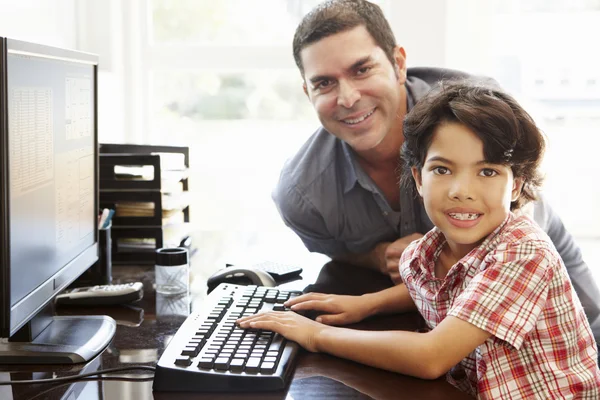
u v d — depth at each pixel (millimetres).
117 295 1499
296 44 1641
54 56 1230
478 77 1760
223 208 2721
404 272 1307
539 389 1092
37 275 1165
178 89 2758
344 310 1329
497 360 1088
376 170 1734
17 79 1068
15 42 1046
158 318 1418
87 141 1471
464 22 2527
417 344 1062
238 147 2762
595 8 2617
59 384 1070
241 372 1030
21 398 1019
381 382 1049
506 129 1112
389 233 1737
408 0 2498
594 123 2668
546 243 1132
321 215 1734
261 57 2682
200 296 1577
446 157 1132
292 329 1179
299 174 1732
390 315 1379
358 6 1604
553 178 2699
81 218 1430
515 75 2660
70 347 1190
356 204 1727
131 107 2701
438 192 1146
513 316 1062
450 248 1271
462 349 1058
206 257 1950
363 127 1622
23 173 1098
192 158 2750
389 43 1633
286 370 1056
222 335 1153
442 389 1022
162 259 1597
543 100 2674
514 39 2646
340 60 1573
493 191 1126
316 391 1015
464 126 1116
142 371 1125
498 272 1088
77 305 1503
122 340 1284
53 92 1246
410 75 1816
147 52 2703
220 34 2730
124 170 1866
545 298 1093
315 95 1634
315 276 1703
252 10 2717
